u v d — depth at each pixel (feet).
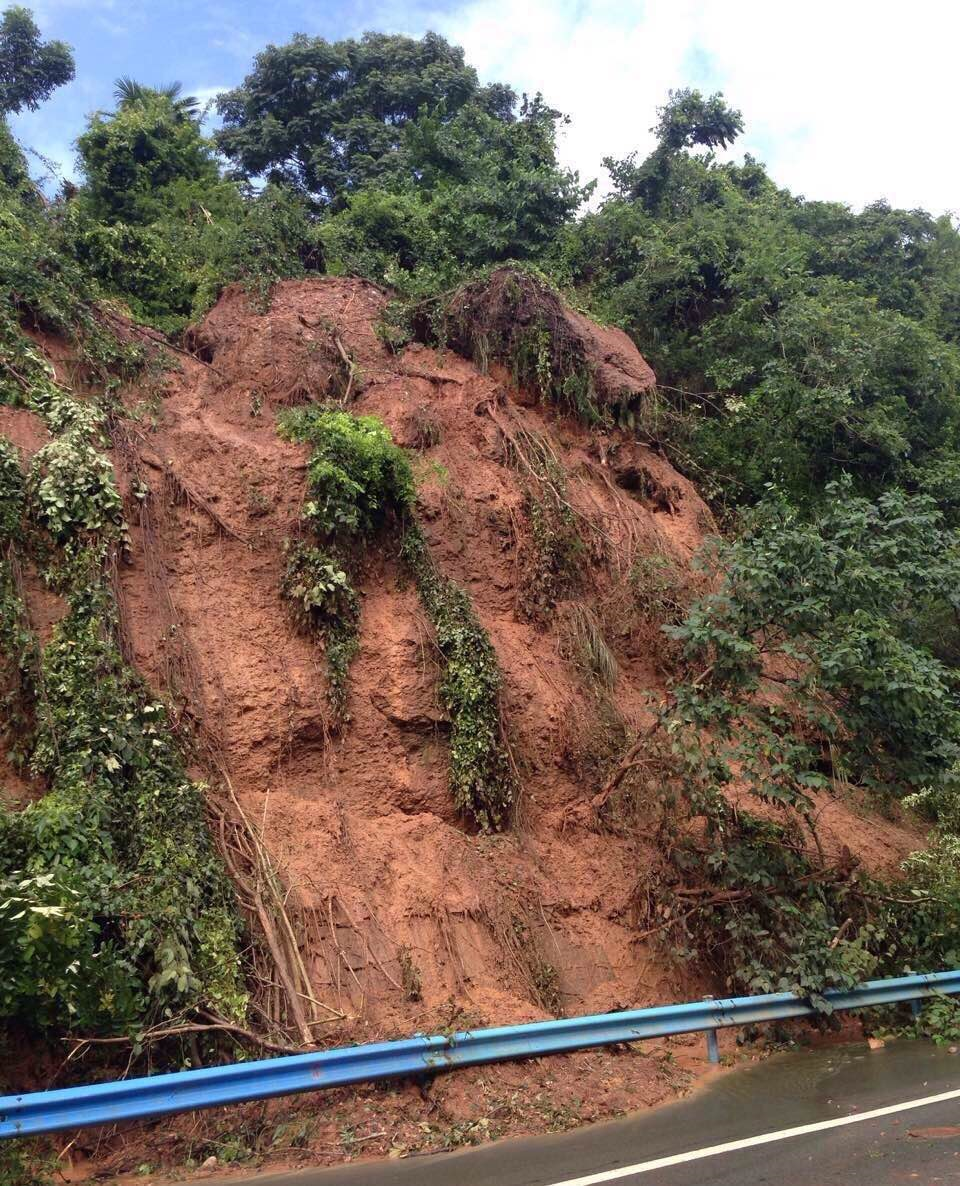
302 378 39.34
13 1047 19.72
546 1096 20.88
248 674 30.07
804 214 78.02
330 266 49.80
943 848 34.53
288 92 80.33
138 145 61.16
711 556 34.04
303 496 34.17
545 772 32.40
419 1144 18.80
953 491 53.98
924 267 78.89
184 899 22.85
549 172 59.77
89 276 45.44
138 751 25.31
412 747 30.83
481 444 40.40
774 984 26.76
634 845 31.63
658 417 48.98
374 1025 23.53
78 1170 17.80
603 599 38.86
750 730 29.89
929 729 30.37
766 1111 20.49
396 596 33.71
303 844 27.17
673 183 72.43
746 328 56.70
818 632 30.94
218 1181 17.29
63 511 29.22
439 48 84.84
